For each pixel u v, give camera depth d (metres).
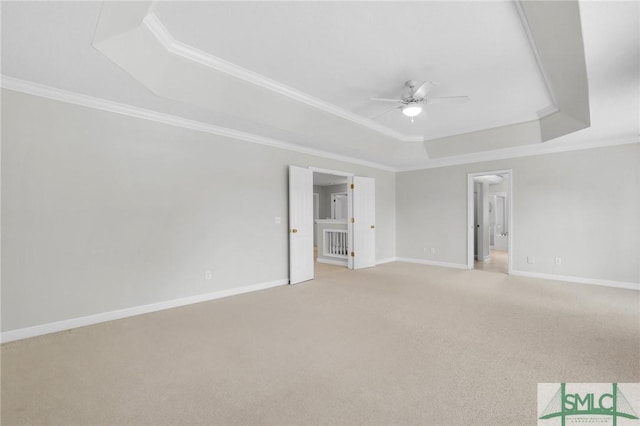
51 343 2.73
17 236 2.82
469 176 6.38
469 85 3.54
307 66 3.17
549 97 3.88
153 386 2.05
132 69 2.69
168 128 3.78
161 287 3.71
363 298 4.18
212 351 2.57
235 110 3.67
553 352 2.53
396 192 7.63
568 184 5.20
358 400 1.90
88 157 3.21
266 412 1.79
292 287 4.84
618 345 2.66
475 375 2.18
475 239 7.80
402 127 5.25
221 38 2.69
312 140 4.88
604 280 4.88
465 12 2.29
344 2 2.19
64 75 2.73
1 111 2.75
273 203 4.93
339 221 7.05
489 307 3.76
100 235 3.28
